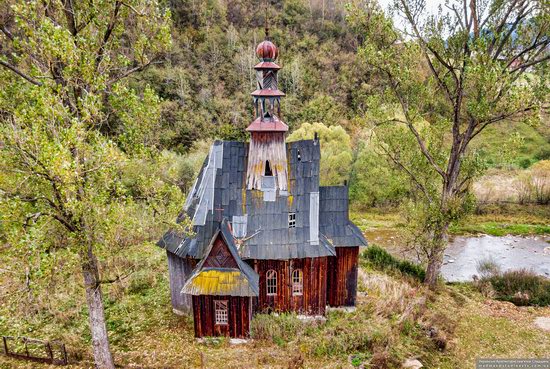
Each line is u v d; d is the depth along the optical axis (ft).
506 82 70.03
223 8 282.77
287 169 78.43
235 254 66.64
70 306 76.02
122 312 76.69
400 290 85.66
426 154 88.69
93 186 44.06
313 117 237.86
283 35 284.61
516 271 100.73
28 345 64.54
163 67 238.27
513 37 79.71
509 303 86.79
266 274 73.41
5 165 43.04
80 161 43.75
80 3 48.67
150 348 64.44
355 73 265.34
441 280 97.91
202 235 72.54
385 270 101.81
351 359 60.54
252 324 67.87
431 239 89.71
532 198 174.29
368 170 167.94
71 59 41.73
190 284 64.44
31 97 43.14
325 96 249.96
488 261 112.78
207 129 223.30
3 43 50.47
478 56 73.67
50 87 44.93
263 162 76.69
